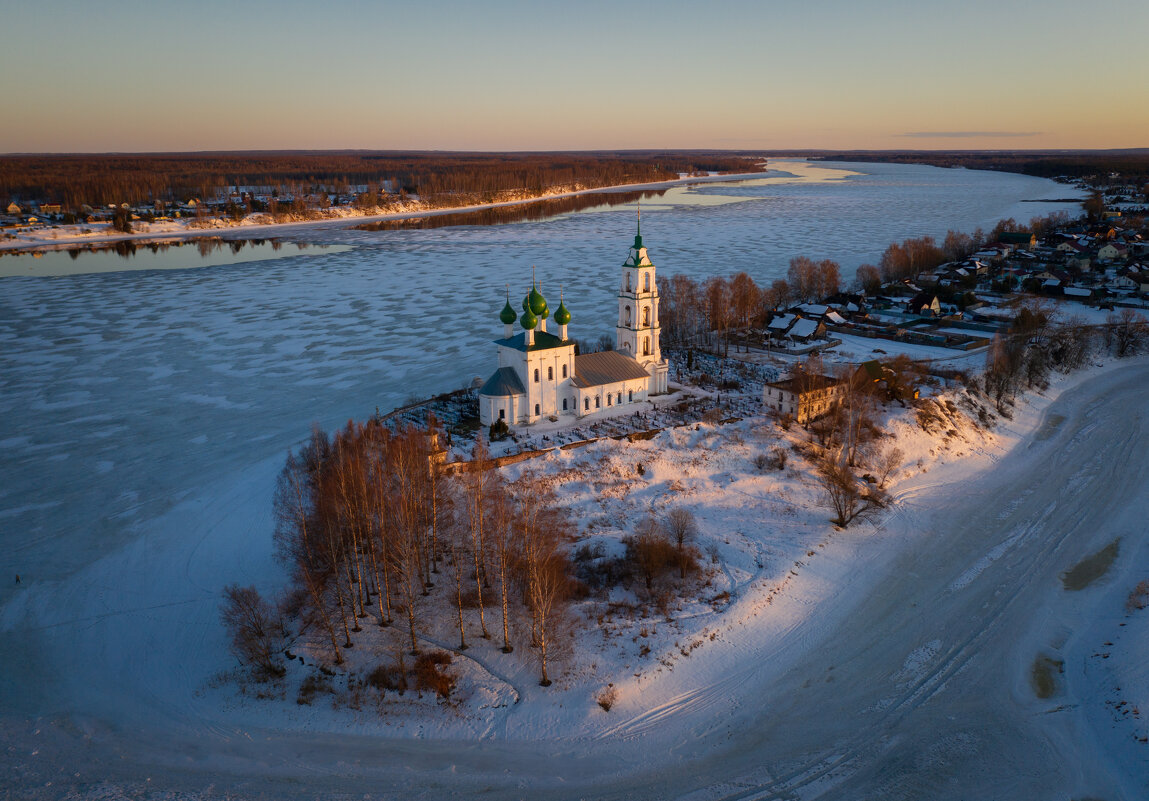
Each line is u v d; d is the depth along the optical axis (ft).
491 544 224.74
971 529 266.36
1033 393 395.34
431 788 157.48
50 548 253.03
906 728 175.32
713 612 212.84
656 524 246.88
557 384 332.39
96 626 212.23
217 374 436.35
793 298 591.37
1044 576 237.04
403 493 213.87
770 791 157.58
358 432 284.82
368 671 186.80
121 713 178.81
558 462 287.69
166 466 315.17
